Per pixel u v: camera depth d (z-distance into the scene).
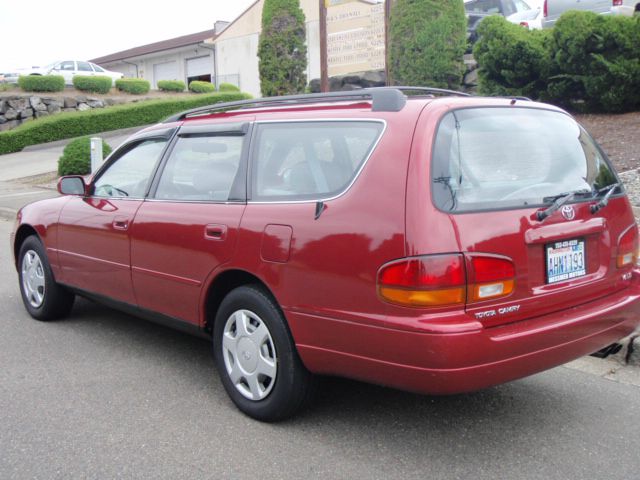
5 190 15.20
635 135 10.27
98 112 24.11
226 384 3.99
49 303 5.64
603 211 3.71
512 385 4.42
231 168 4.09
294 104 4.00
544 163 3.58
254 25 34.38
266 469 3.29
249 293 3.76
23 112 25.19
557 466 3.34
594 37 11.12
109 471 3.26
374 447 3.53
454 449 3.51
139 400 4.12
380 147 3.33
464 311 3.06
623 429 3.76
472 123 3.41
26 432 3.67
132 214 4.61
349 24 12.53
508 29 12.09
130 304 4.75
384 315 3.13
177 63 41.00
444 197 3.12
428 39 12.35
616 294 3.80
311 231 3.43
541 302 3.32
